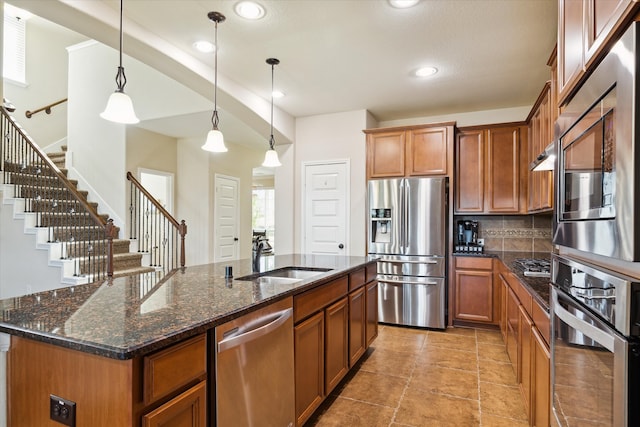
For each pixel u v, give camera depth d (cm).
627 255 85
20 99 595
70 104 587
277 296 169
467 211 435
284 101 435
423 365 311
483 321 406
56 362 114
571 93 135
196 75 322
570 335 127
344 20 259
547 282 216
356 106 454
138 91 514
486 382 277
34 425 119
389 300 429
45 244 404
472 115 479
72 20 236
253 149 733
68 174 585
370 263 326
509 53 309
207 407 131
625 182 86
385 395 257
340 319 254
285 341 178
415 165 434
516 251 442
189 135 606
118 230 534
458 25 265
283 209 505
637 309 85
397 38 285
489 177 427
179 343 117
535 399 193
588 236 112
